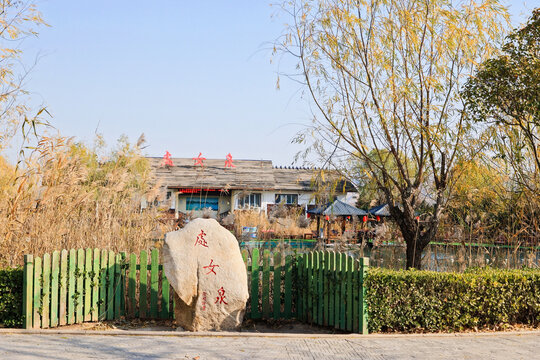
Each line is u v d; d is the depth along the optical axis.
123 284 8.30
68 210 8.99
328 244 12.35
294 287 8.62
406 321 7.36
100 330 7.32
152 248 9.06
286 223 10.82
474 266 10.22
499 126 10.37
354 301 7.40
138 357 5.87
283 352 6.22
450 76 10.13
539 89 9.38
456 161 10.29
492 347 6.53
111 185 9.80
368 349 6.39
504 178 11.34
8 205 8.46
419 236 10.40
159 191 10.27
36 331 7.01
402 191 10.21
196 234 7.63
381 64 10.09
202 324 7.41
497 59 9.75
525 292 7.85
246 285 7.58
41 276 7.36
